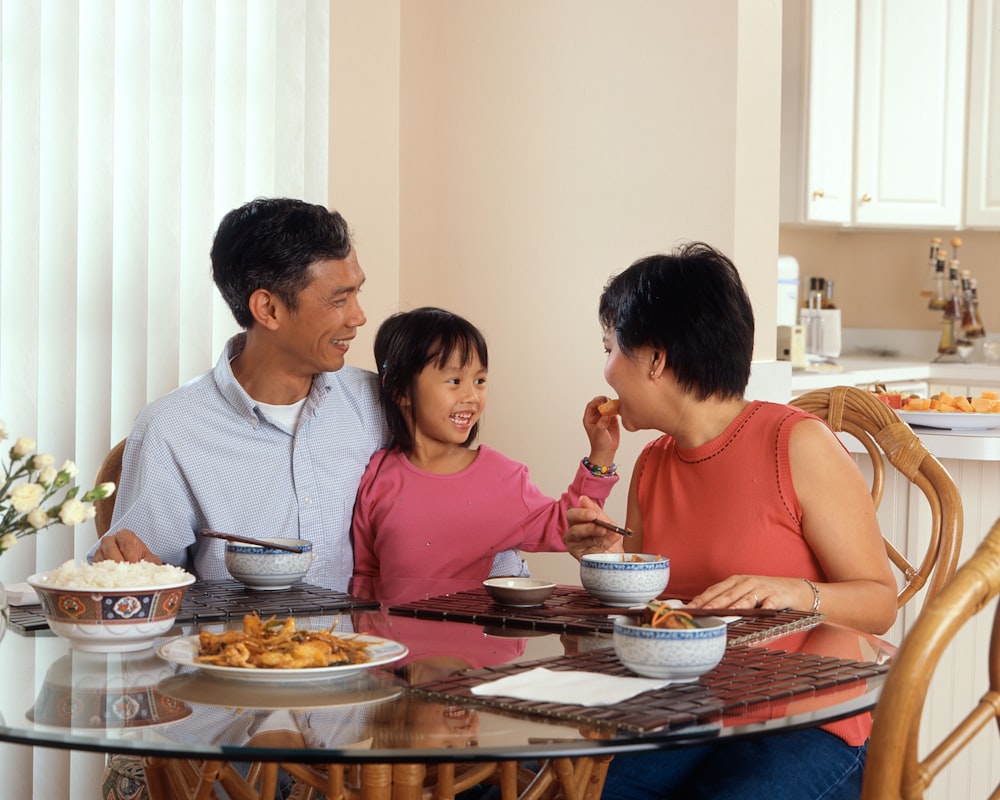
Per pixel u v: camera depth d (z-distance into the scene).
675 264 1.80
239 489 2.01
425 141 3.18
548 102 2.97
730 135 2.72
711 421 1.83
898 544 2.79
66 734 1.11
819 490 1.75
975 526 2.79
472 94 3.09
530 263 3.02
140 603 1.43
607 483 2.09
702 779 1.57
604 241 2.91
